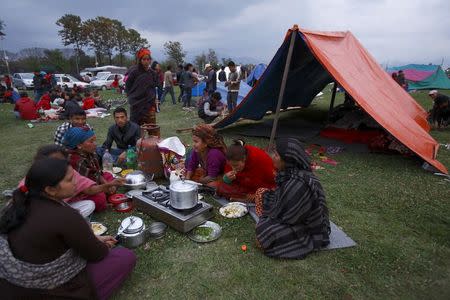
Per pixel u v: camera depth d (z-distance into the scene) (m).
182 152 4.29
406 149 5.38
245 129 7.82
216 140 3.69
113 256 2.22
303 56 6.20
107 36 50.75
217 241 2.93
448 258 2.71
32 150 6.12
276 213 2.67
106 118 9.84
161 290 2.34
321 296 2.29
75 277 1.89
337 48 6.33
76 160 3.22
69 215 1.74
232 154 3.29
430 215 3.43
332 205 3.68
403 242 2.94
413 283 2.42
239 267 2.57
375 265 2.61
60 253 1.76
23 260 1.65
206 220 3.20
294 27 5.27
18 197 1.73
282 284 2.39
